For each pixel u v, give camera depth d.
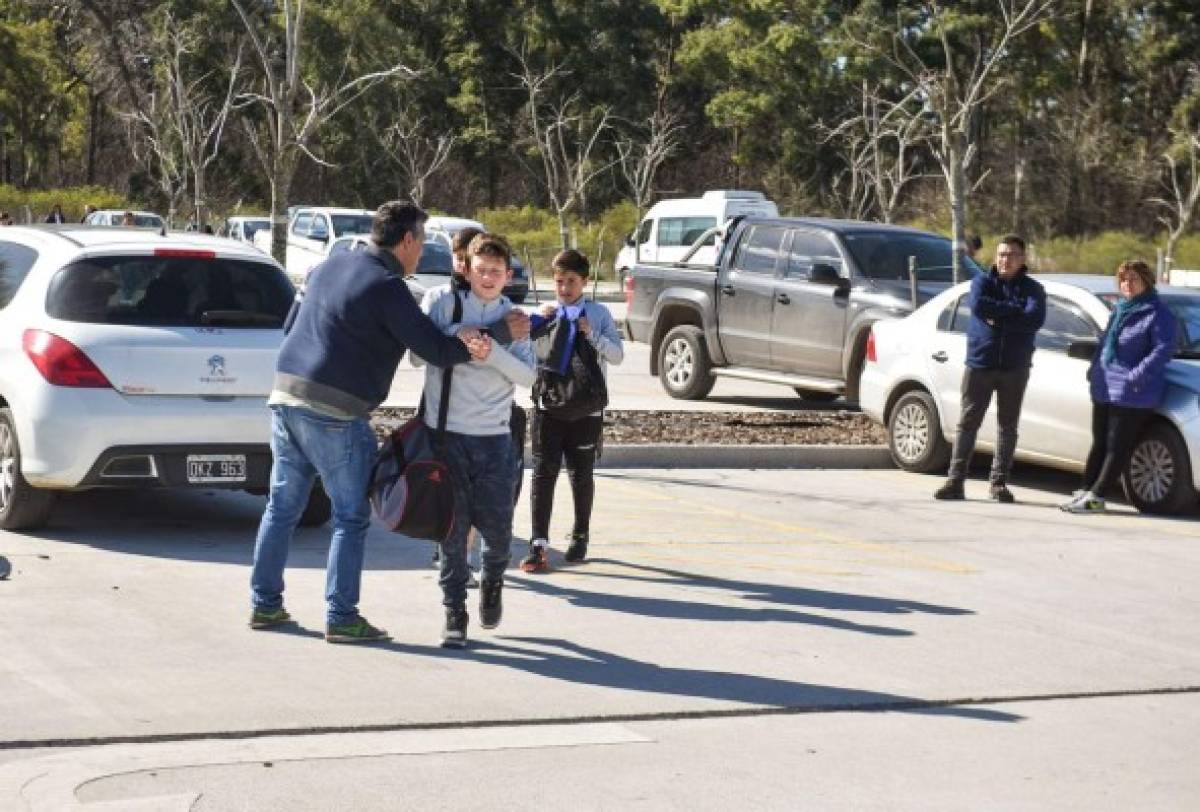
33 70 111.94
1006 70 93.38
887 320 23.59
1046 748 10.45
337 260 12.02
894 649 12.77
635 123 107.31
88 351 15.06
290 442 12.12
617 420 25.36
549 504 14.95
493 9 110.81
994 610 14.37
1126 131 100.06
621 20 111.75
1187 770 10.16
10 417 15.48
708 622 13.35
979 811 9.17
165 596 13.34
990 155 98.31
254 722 10.05
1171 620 14.37
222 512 17.30
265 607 12.35
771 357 28.31
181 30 90.81
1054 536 18.23
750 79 103.19
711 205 52.00
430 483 11.59
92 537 15.66
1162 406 19.67
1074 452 20.75
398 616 13.09
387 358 11.97
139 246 15.70
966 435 20.45
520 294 58.50
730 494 20.11
